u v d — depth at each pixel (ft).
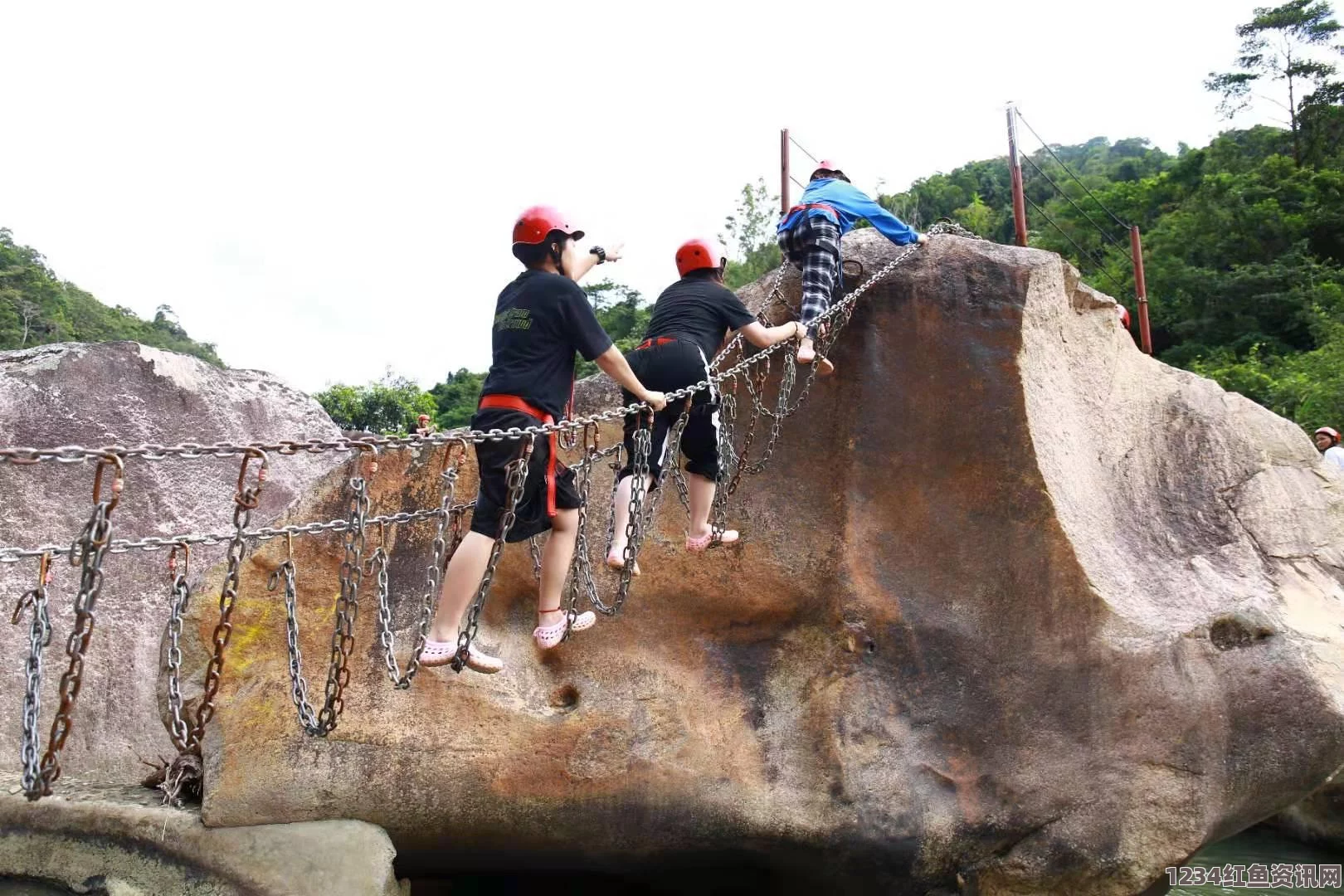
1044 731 19.60
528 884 22.56
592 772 18.94
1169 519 22.93
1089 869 18.95
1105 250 129.49
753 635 20.86
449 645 14.51
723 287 17.98
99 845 18.66
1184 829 18.90
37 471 27.84
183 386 32.04
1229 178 110.73
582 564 16.93
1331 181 106.83
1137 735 19.30
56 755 11.92
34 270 189.47
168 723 14.56
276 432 34.42
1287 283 98.94
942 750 19.77
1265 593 21.29
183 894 17.87
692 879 21.74
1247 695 19.52
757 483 20.93
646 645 20.45
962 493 20.38
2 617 25.98
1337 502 23.85
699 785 19.16
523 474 13.73
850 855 19.43
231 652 19.21
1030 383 20.42
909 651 20.18
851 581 20.42
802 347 18.38
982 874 19.52
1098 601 19.74
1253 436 24.49
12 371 29.30
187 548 13.19
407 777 18.58
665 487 20.89
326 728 15.31
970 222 146.82
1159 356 107.55
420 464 20.21
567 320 14.44
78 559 12.79
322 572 19.74
